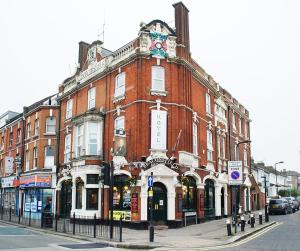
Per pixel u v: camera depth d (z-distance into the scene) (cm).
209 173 2911
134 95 2453
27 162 3669
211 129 3086
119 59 2642
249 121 4391
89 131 2692
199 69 2925
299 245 1525
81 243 1652
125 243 1591
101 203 2558
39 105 3578
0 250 1350
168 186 2322
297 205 5066
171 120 2453
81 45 3372
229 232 1831
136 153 2358
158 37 2502
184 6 2709
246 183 3888
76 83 3159
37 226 2445
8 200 4056
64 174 3061
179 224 2322
